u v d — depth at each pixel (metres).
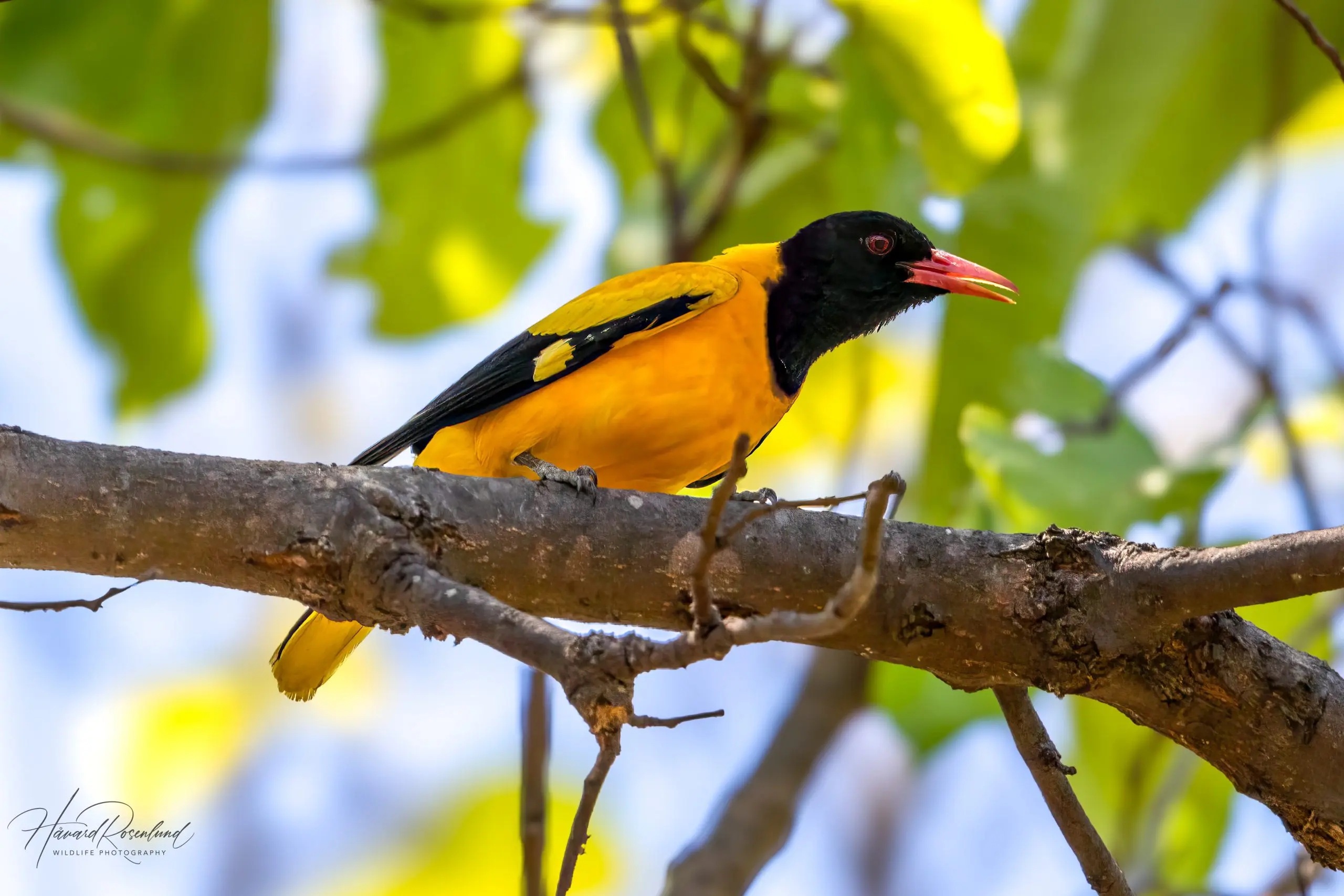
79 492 7.41
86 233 14.16
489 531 7.96
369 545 7.53
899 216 12.74
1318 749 8.00
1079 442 11.60
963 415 12.09
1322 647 12.45
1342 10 13.07
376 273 14.97
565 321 10.88
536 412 10.58
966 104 10.88
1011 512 11.28
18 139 13.93
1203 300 12.16
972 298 12.26
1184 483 11.21
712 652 6.07
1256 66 13.30
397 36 14.36
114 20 13.65
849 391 17.11
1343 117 14.31
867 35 10.60
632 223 15.09
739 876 13.20
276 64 14.11
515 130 14.64
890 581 8.08
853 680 14.36
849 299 12.09
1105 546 8.02
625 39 12.98
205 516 7.51
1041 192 12.23
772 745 14.17
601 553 8.08
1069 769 8.24
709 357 10.78
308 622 10.14
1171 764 13.41
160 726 17.39
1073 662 8.01
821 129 14.25
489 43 14.45
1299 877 10.45
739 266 11.98
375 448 11.28
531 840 9.63
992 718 13.46
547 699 9.86
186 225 14.22
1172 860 12.94
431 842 15.91
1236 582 7.52
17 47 13.70
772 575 8.12
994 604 8.04
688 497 8.35
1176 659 7.95
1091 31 12.38
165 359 14.49
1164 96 12.16
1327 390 15.07
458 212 14.80
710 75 12.98
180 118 14.22
